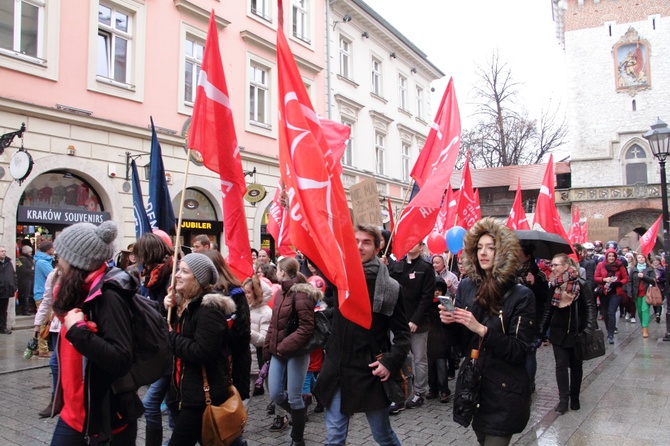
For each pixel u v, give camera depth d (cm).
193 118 466
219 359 338
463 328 334
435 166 672
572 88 3597
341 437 338
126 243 1245
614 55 3503
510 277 313
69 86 1145
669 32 3384
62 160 1122
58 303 267
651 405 600
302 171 360
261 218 1658
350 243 342
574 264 584
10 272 996
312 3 1969
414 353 615
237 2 1603
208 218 1512
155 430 398
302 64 1883
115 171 1230
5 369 752
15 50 1070
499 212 3416
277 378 471
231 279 389
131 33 1302
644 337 1126
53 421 533
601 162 3491
